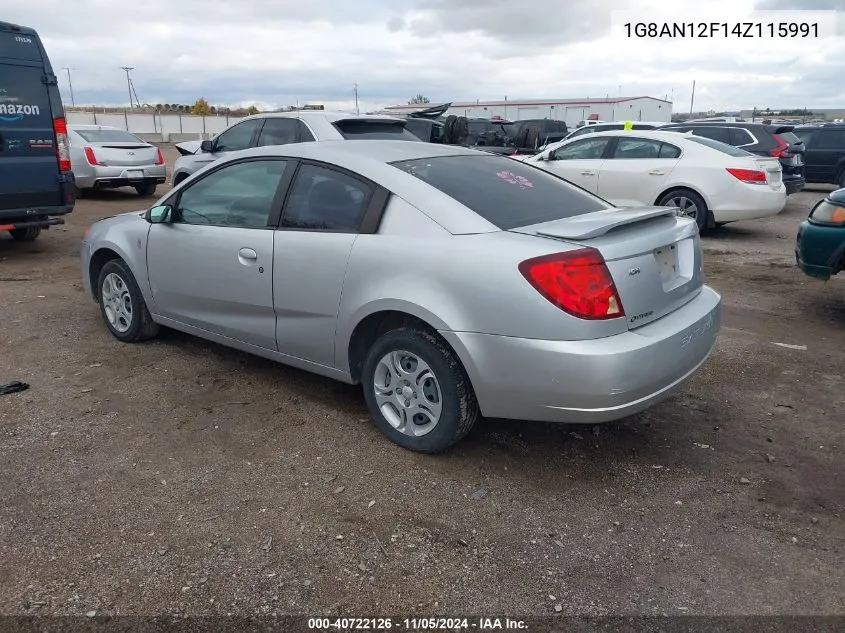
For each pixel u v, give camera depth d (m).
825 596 2.61
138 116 57.94
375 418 3.79
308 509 3.14
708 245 10.02
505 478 3.43
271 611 2.52
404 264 3.42
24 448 3.65
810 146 17.61
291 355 4.15
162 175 14.90
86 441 3.74
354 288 3.63
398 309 3.43
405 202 3.55
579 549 2.89
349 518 3.08
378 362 3.69
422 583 2.67
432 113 13.30
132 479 3.37
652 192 10.29
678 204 10.18
